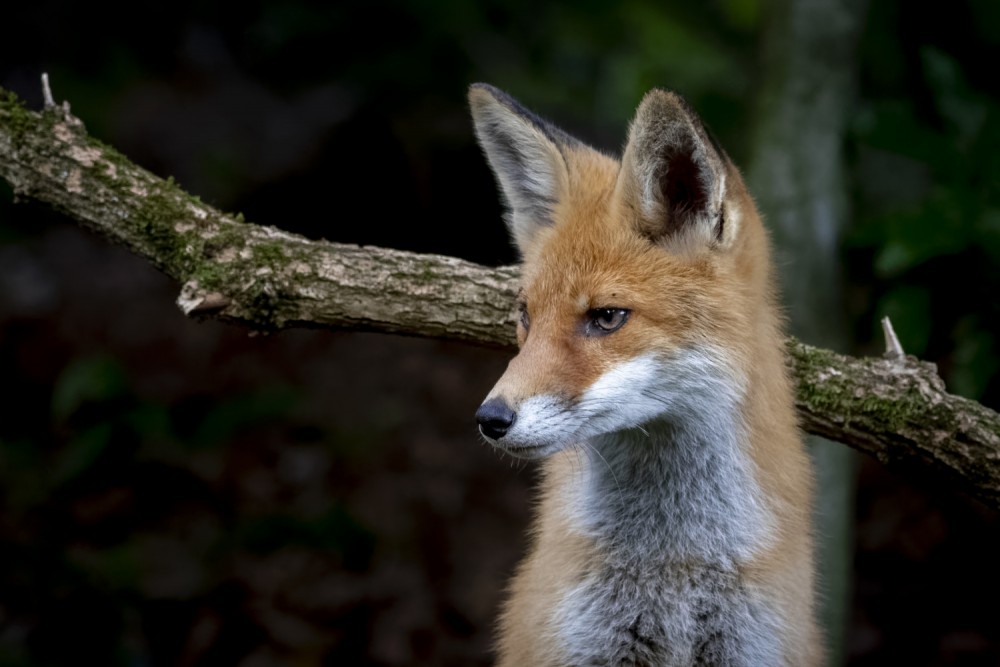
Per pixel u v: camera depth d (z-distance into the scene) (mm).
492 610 11438
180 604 11031
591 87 17828
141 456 12500
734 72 14844
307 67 17469
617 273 6602
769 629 6824
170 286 16688
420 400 14703
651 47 14883
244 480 12836
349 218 16922
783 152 10266
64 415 12445
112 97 16438
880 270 9539
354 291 7605
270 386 14641
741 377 6680
